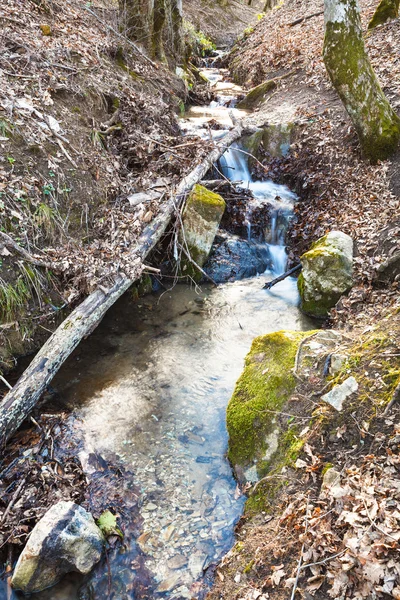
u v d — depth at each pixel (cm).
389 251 600
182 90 1233
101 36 1043
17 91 671
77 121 733
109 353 578
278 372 445
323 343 463
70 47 858
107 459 431
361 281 608
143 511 384
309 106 995
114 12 1171
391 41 1021
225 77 1656
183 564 344
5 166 578
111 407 494
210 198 730
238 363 569
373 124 727
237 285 744
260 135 962
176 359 573
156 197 711
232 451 429
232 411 446
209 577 332
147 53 1211
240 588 307
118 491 399
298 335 485
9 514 365
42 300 551
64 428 461
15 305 523
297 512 329
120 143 794
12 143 600
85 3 1151
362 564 273
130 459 433
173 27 1367
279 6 2023
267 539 328
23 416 440
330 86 1024
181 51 1422
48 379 471
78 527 341
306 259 646
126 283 587
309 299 646
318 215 760
